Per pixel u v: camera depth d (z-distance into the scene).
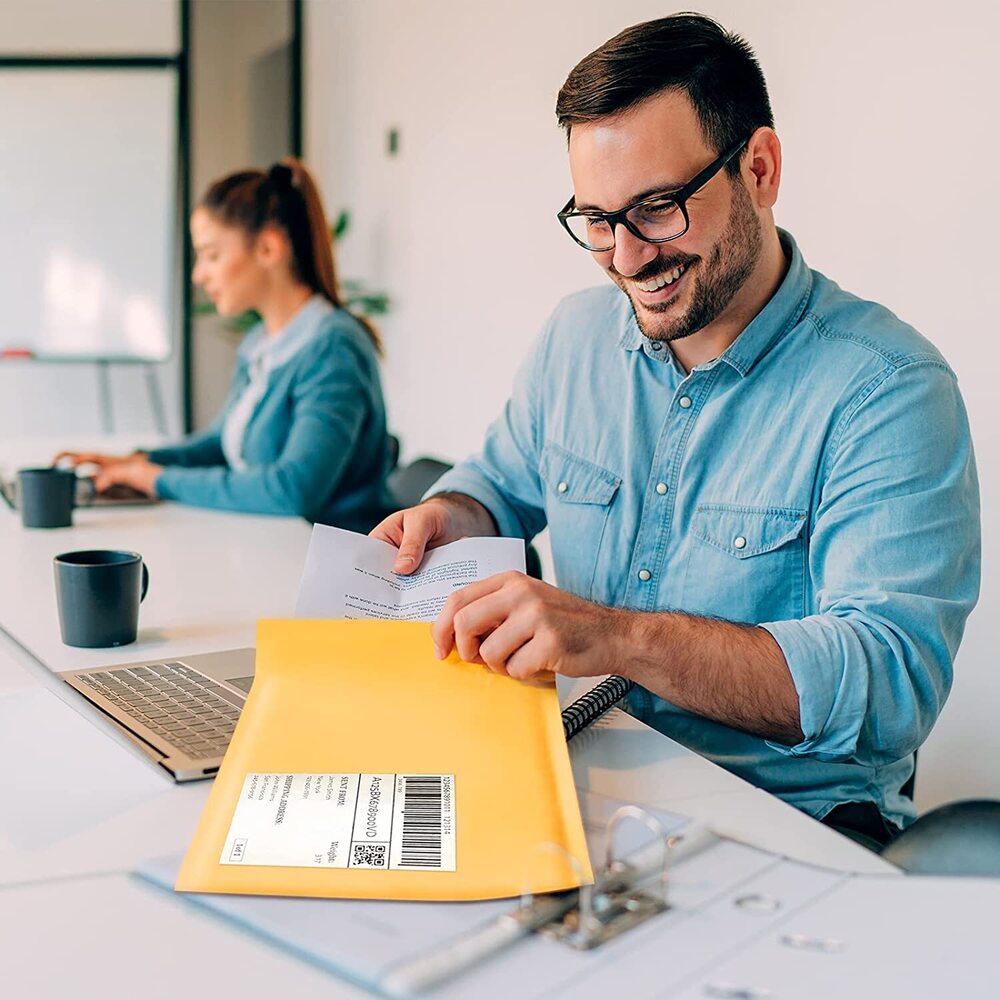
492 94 3.46
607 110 1.12
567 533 1.43
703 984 0.58
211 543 1.84
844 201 2.37
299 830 0.74
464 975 0.59
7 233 4.57
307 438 2.22
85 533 1.90
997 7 2.04
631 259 1.16
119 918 0.66
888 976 0.58
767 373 1.25
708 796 0.86
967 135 2.11
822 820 1.12
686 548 1.30
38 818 0.80
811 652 1.00
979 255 2.11
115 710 1.01
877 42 2.26
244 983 0.59
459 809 0.77
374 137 4.16
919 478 1.12
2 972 0.61
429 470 2.23
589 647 0.94
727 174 1.16
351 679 0.93
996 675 2.11
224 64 4.56
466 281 3.69
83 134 4.57
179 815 0.81
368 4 4.13
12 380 4.74
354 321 2.43
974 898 0.67
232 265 2.39
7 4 4.48
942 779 2.22
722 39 1.15
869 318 1.25
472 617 0.92
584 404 1.44
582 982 0.58
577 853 0.72
